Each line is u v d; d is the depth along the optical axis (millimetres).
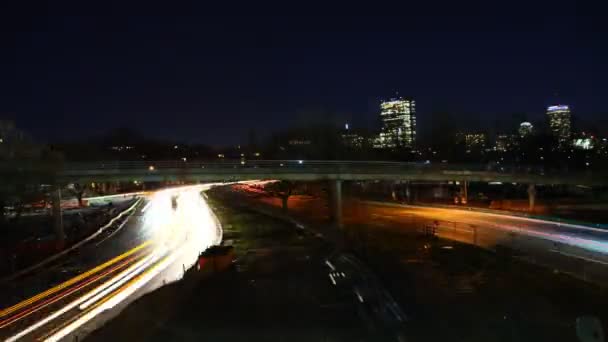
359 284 26625
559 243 38250
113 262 42062
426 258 34906
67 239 52781
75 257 44594
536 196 88812
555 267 30516
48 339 22484
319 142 98312
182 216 77812
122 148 142125
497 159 110250
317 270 31969
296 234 51406
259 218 70250
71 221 67062
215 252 33469
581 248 35656
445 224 54156
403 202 84875
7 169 42875
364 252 35250
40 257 43469
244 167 55938
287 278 29844
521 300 24062
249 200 97062
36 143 56188
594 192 89312
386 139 154000
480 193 96188
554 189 95562
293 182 69812
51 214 72938
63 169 47344
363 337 19531
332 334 19844
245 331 20359
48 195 58438
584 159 99812
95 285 33250
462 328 19969
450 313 22016
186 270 36125
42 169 45500
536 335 19328
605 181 77062
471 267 31562
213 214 79062
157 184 174500
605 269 29141
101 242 53594
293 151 95312
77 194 93938
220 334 20156
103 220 70875
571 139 110875
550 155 102500
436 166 68062
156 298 25734
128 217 78562
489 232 46656
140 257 44156
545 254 34406
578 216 62688
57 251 46688
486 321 20969
